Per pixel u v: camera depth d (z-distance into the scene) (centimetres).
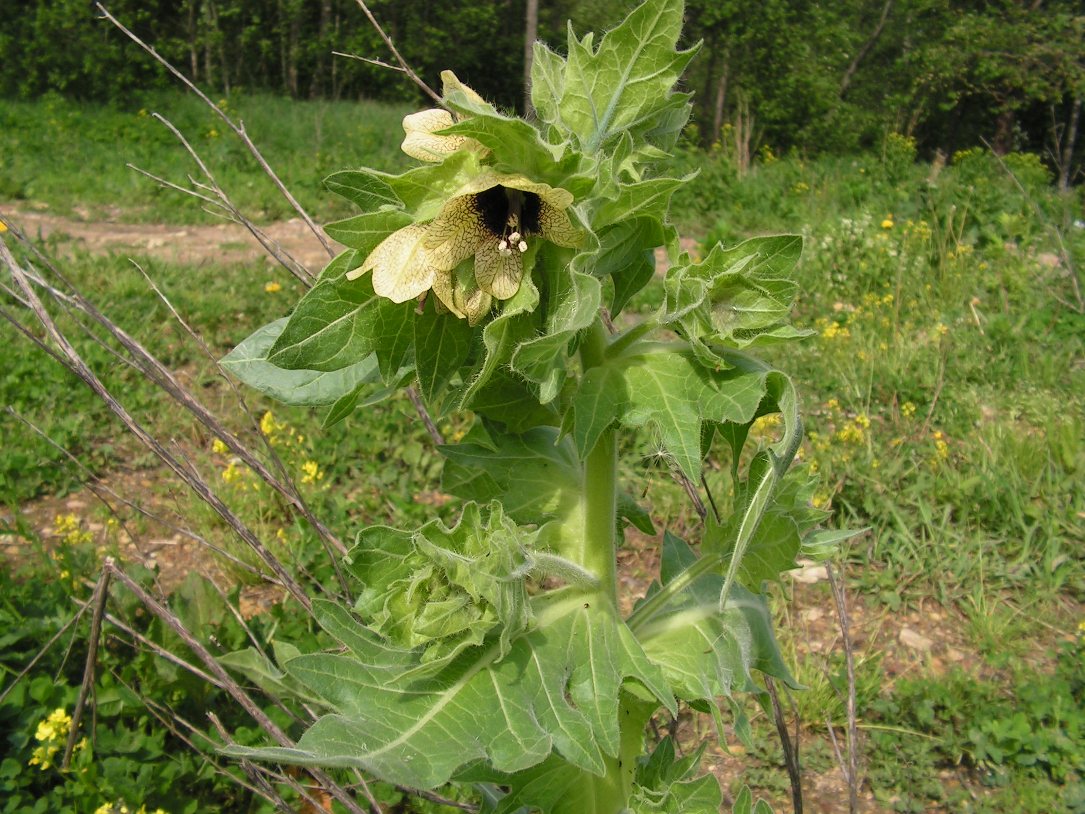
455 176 142
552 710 161
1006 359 771
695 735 427
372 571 157
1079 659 477
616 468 194
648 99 173
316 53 2784
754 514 153
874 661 475
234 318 823
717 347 168
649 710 202
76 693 372
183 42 2625
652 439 189
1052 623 514
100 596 256
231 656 214
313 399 181
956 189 1167
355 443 627
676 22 170
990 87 2906
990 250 1020
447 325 154
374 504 575
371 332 153
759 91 2242
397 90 2825
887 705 443
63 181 1367
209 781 369
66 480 593
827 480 589
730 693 191
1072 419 654
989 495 581
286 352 149
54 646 393
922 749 424
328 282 150
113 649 397
